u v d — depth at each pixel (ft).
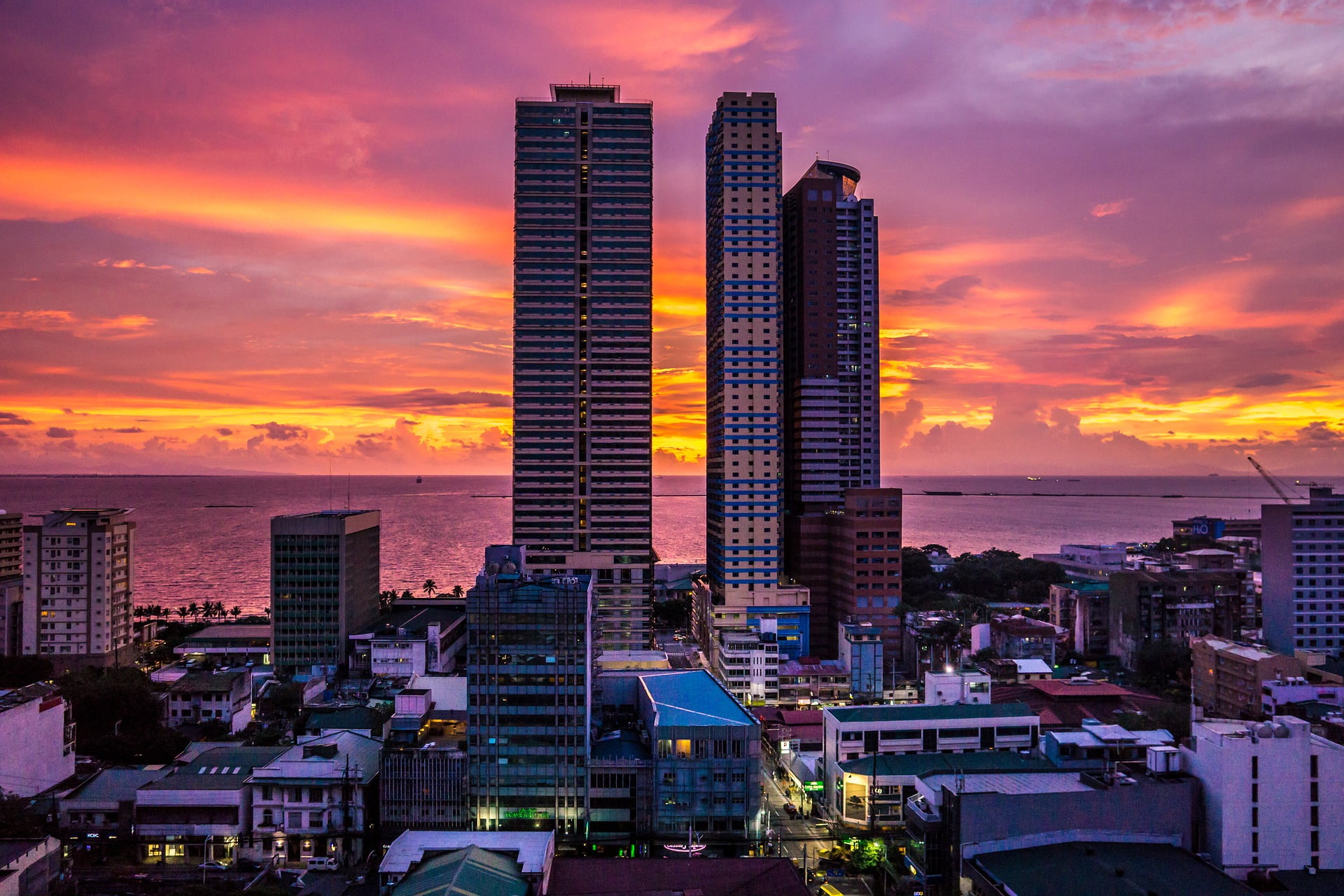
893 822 418.10
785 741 545.03
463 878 286.25
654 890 319.47
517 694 415.85
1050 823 321.32
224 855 396.16
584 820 410.52
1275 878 310.65
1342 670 586.04
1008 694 582.35
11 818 379.96
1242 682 573.74
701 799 407.03
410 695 479.41
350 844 398.21
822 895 356.79
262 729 578.66
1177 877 293.64
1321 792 323.98
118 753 505.25
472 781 413.18
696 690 480.23
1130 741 391.04
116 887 355.77
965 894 309.63
